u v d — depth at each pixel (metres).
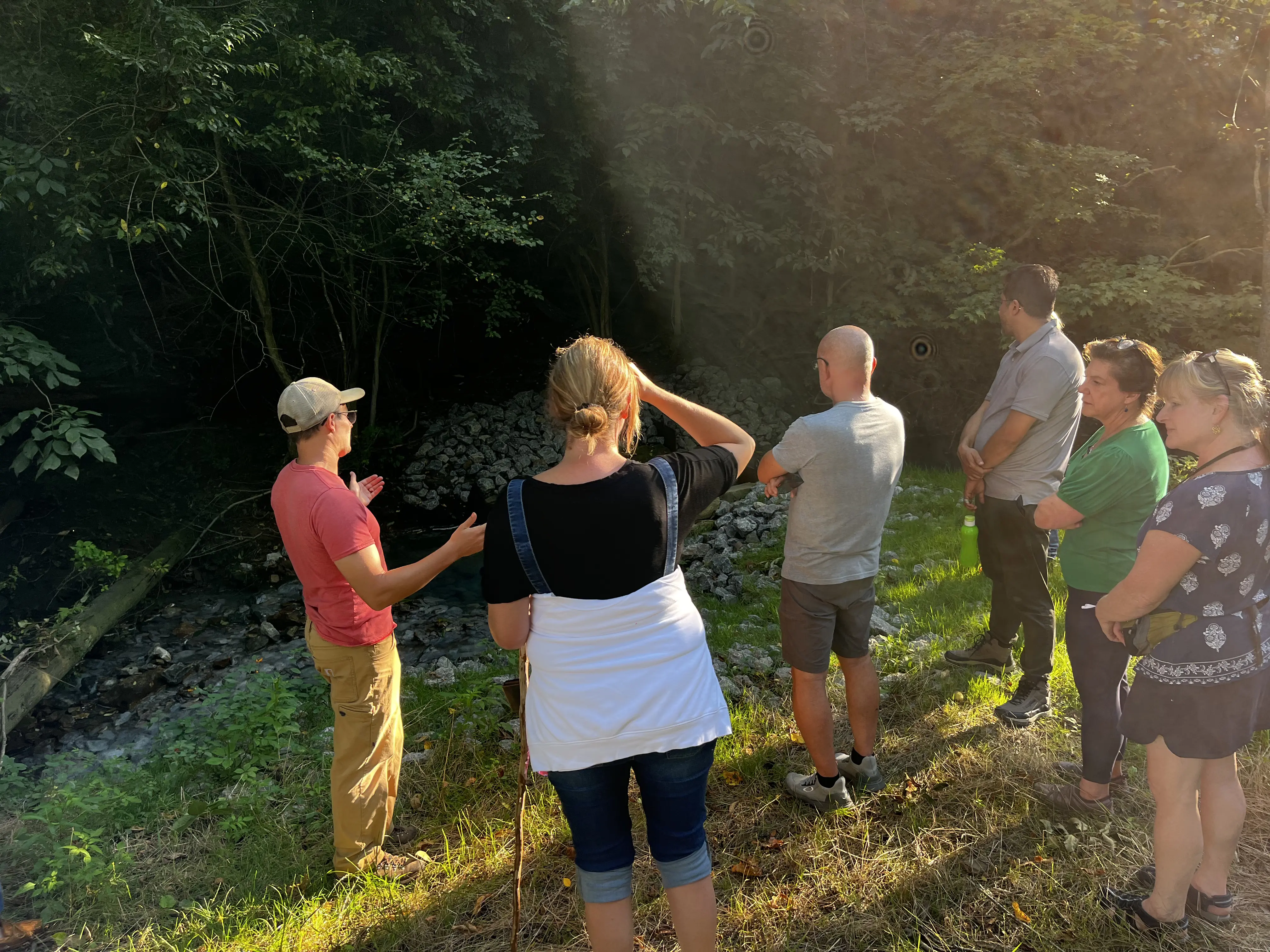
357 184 8.96
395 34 9.16
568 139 10.88
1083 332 9.54
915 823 2.82
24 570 7.32
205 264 9.32
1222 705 2.04
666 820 1.89
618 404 1.82
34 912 2.83
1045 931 2.32
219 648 6.15
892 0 10.74
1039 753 3.19
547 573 1.77
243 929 2.62
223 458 9.90
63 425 5.48
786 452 2.62
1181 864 2.17
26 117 6.04
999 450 3.41
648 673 1.80
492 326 11.36
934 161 10.77
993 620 3.94
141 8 6.08
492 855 2.86
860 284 11.09
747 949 2.36
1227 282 9.95
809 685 2.81
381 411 12.09
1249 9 9.35
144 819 3.41
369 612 2.71
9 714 4.79
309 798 3.44
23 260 6.42
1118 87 9.91
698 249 11.96
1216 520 1.96
